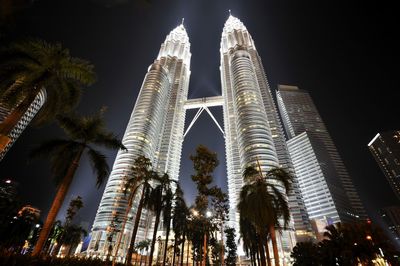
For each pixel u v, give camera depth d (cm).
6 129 1759
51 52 2114
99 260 2506
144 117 15712
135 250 10050
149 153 14600
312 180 19112
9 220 6594
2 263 1335
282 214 2981
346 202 18025
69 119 2511
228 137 16825
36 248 1848
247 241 4491
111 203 11456
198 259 6544
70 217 6275
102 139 2630
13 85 1888
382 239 3709
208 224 3478
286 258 8662
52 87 2162
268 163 11212
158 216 4172
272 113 15988
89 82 2269
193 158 3316
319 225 12225
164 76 19662
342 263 3619
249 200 2991
